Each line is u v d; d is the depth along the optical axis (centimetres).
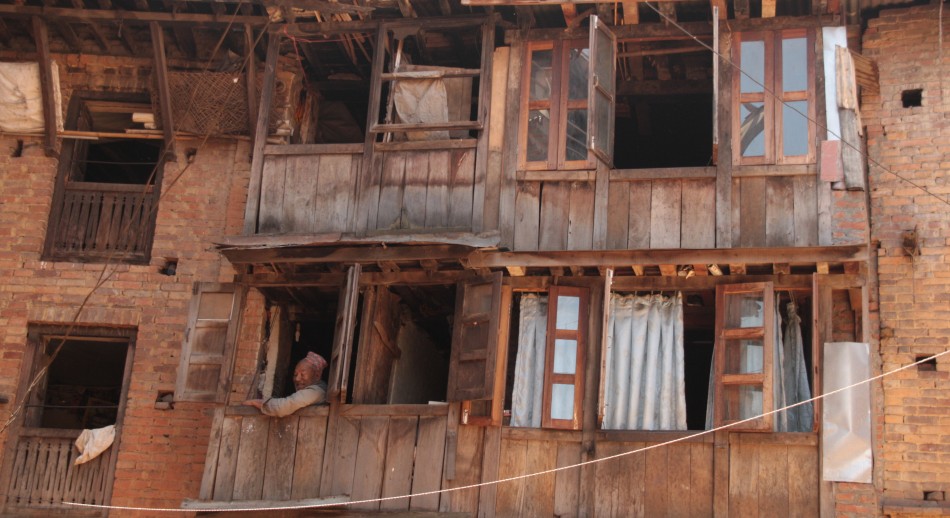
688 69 1653
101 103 1741
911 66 1535
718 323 1422
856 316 1417
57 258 1675
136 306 1650
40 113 1700
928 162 1491
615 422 1442
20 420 1602
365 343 1516
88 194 1703
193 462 1578
